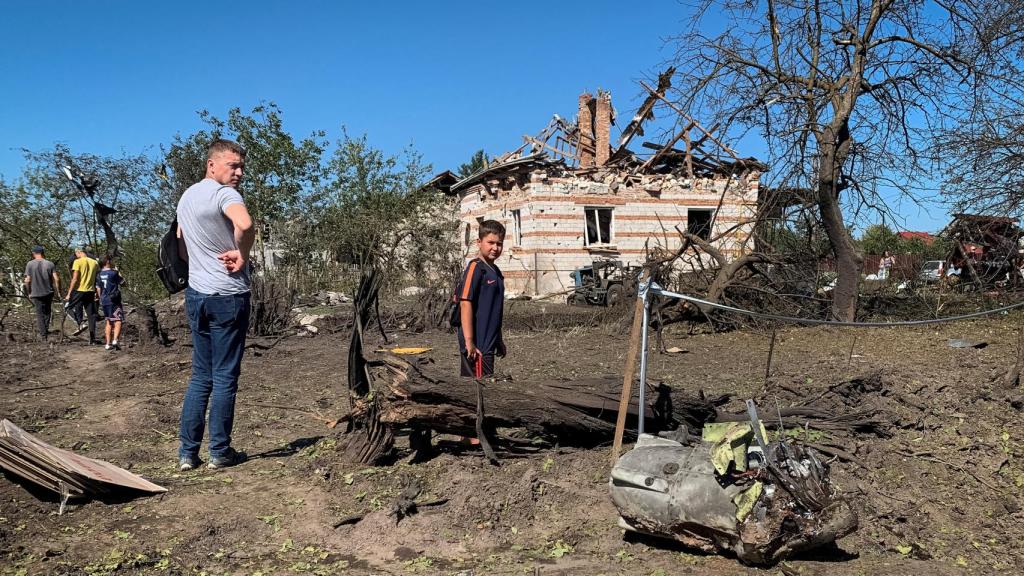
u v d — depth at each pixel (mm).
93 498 4371
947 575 3389
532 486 4324
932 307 15023
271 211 26453
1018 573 3449
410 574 3455
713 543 3484
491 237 5137
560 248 24484
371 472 4875
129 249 22766
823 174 13602
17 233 22125
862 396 6230
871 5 13430
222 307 5012
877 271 17984
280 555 3695
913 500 4406
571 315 15562
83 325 16016
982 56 13242
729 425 3697
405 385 4836
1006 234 15516
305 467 5070
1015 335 11695
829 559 3547
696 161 25969
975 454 5102
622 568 3457
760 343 11836
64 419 6832
